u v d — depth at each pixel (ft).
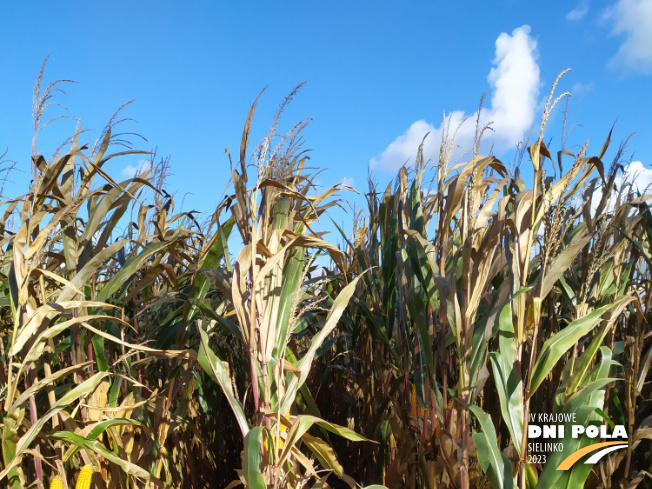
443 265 7.94
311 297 10.44
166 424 8.21
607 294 8.95
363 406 11.57
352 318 12.33
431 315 8.55
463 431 7.19
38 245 6.42
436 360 8.55
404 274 9.25
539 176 6.68
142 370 9.12
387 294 9.65
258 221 6.82
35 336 6.54
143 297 10.25
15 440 5.95
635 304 8.66
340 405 13.53
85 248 7.86
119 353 8.98
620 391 9.10
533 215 6.70
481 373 7.06
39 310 6.29
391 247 9.63
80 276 7.04
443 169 8.30
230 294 7.01
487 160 7.41
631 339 9.36
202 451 10.66
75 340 7.44
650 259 8.86
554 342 6.56
